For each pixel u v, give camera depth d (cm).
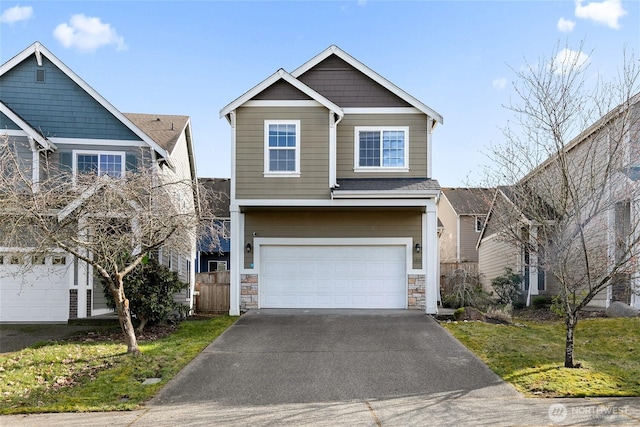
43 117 1716
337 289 1752
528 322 1573
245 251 1752
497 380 951
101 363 1071
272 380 962
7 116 1620
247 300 1733
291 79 1633
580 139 1113
